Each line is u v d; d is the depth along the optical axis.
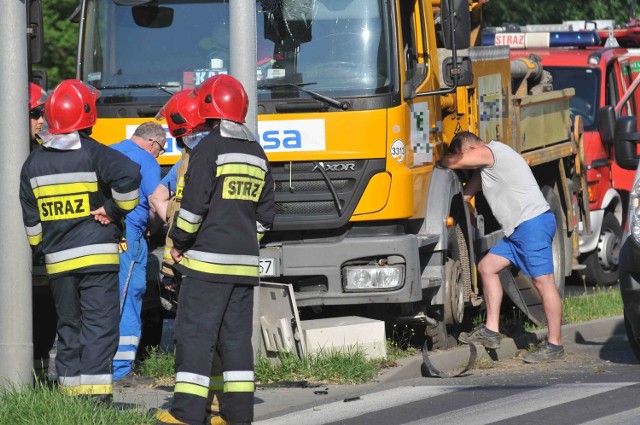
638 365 26.27
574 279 44.44
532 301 31.16
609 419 19.33
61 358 19.89
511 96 33.62
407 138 25.73
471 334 27.67
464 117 30.02
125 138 26.05
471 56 30.19
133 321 24.56
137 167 19.36
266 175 18.70
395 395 22.50
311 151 25.25
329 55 25.44
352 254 25.17
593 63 45.25
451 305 27.77
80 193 19.34
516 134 33.56
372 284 25.25
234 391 18.19
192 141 20.20
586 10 74.81
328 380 23.91
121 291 24.25
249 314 18.48
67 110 19.38
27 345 20.64
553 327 27.20
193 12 26.45
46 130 19.55
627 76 47.25
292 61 25.45
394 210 25.30
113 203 19.39
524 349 28.95
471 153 27.02
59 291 19.67
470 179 29.70
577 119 40.00
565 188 37.34
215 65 26.22
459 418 19.94
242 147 18.33
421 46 27.58
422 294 26.89
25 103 20.52
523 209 26.94
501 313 33.09
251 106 23.67
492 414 20.16
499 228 32.59
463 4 26.19
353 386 23.55
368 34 25.45
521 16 71.94
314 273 25.22
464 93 29.91
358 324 25.31
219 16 26.38
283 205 25.50
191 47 26.36
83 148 19.44
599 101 44.50
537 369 26.09
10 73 20.36
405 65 26.12
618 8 76.06
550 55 46.25
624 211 45.72
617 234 44.28
